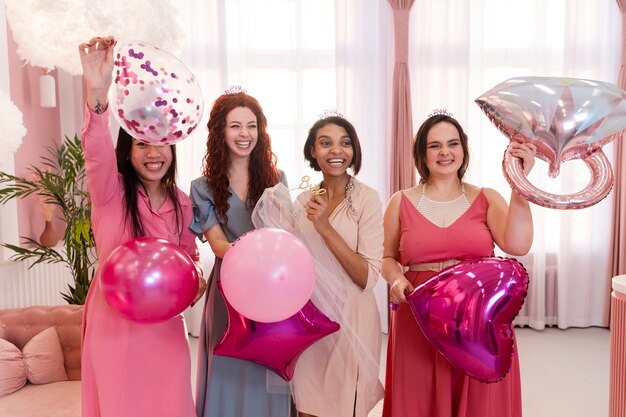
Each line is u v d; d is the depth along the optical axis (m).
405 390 2.23
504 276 2.01
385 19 4.87
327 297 2.09
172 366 1.93
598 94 1.89
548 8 4.90
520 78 2.04
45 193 3.88
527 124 1.92
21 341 2.87
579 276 5.02
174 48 2.79
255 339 1.92
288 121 4.95
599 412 3.32
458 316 1.97
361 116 4.90
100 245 2.01
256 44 4.92
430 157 2.28
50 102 4.23
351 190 2.25
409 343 2.22
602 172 2.02
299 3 4.85
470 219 2.26
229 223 2.18
